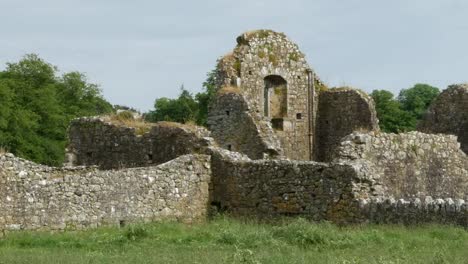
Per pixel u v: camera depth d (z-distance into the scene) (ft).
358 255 69.41
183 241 82.12
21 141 225.97
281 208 101.71
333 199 97.14
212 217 106.42
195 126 115.96
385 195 100.22
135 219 99.40
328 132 134.51
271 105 133.18
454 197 111.04
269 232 82.48
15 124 227.20
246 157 109.09
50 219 92.79
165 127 115.65
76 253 74.69
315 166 99.35
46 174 95.14
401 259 66.13
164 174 102.99
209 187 107.65
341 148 101.30
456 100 127.85
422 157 108.37
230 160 107.14
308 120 134.31
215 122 122.52
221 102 122.11
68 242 83.56
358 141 102.17
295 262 65.36
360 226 90.94
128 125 120.16
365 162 99.04
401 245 75.00
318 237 78.48
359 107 131.23
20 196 91.25
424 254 69.05
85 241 83.61
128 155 119.03
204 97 199.21
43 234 88.79
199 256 70.03
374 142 103.40
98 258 70.49
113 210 97.60
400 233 82.02
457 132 127.24
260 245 76.69
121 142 119.75
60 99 264.31
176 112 205.57
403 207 90.48
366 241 78.18
